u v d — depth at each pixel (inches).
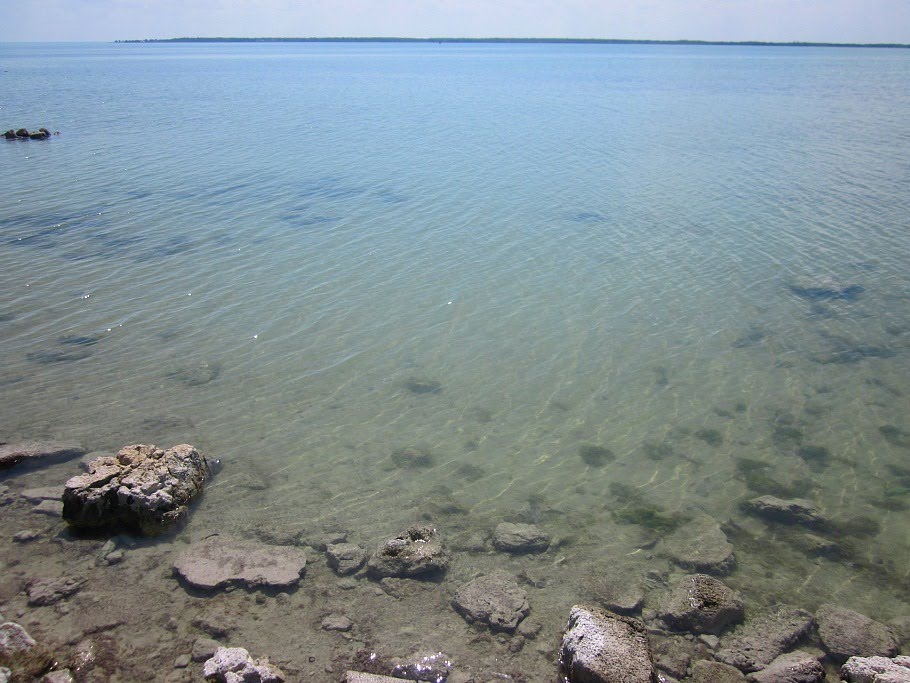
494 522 401.4
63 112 2150.6
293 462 451.2
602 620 305.0
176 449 419.5
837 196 1091.3
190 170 1290.6
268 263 807.7
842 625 324.5
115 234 903.7
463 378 562.3
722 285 748.6
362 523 395.2
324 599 335.0
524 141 1626.5
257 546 367.6
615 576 359.9
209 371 562.9
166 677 283.3
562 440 484.1
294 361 583.8
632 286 746.8
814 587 356.2
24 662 284.0
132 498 370.9
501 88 3137.3
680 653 308.8
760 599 346.6
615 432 494.3
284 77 3991.1
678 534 394.3
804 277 767.7
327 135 1716.3
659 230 936.3
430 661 299.9
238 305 690.2
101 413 497.4
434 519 402.0
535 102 2492.6
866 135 1672.0
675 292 730.8
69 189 1133.7
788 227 941.2
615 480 443.2
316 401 524.7
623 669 274.4
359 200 1087.0
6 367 559.2
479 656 304.0
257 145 1565.0
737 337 633.6
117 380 545.0
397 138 1676.9
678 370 577.9
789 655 304.8
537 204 1064.8
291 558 359.6
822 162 1349.7
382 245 874.8
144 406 509.0
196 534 378.6
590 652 282.7
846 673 294.8
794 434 494.3
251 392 534.6
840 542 390.0
